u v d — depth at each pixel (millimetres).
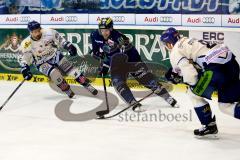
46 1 8719
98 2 8258
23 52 7039
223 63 4754
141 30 8000
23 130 5703
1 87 8641
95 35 6676
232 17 7211
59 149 4875
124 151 4754
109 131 5539
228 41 7301
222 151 4664
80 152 4754
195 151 4688
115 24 8188
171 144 4953
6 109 6902
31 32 6965
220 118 5977
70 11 8531
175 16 7676
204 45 4879
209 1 7348
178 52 4863
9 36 9148
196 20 7516
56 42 7238
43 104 7152
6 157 4652
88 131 5570
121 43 6625
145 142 5051
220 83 4746
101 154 4672
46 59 7246
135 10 7988
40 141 5195
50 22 8766
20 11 8984
